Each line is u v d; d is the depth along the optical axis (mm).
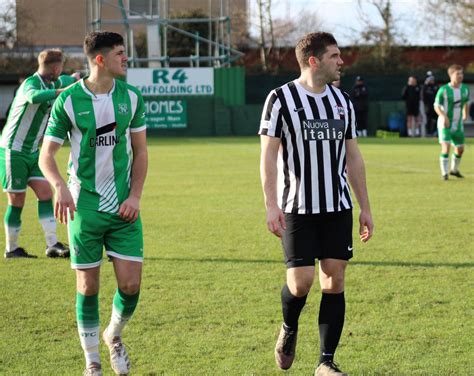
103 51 7816
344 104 8016
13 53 67312
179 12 65688
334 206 7832
